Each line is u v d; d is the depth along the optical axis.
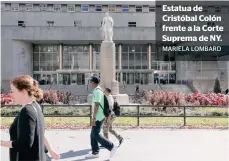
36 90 3.63
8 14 63.16
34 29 55.19
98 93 8.09
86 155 8.63
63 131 12.84
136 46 61.53
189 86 52.47
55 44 61.53
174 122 15.20
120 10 64.75
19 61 56.38
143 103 24.69
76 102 27.50
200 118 16.72
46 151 4.14
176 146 9.87
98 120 8.17
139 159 8.18
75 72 58.94
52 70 61.66
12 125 3.56
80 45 61.22
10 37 55.00
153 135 11.95
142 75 60.41
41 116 3.58
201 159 8.19
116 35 55.62
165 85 52.31
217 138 11.31
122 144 10.14
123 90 48.41
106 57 22.25
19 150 3.34
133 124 14.56
